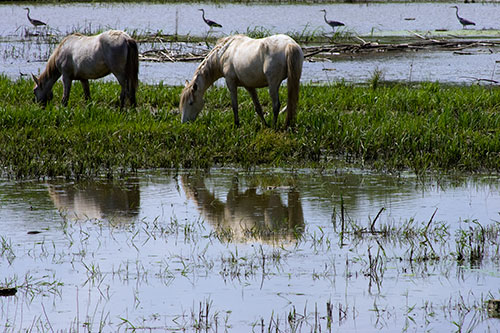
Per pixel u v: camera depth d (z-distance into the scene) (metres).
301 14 130.75
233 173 36.50
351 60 79.69
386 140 39.66
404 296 21.30
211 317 19.97
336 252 24.94
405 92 52.56
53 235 26.75
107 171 36.62
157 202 31.22
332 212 29.36
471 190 32.75
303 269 23.39
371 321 19.69
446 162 37.06
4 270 23.41
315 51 83.75
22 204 30.72
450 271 23.16
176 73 70.62
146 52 82.00
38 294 21.61
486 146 38.12
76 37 48.34
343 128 41.09
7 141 39.72
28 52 86.62
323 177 35.44
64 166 36.25
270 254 24.77
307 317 19.91
